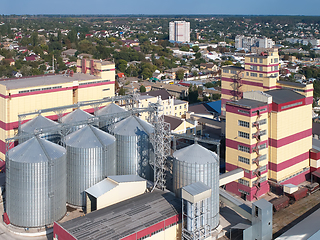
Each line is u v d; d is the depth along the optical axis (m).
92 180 103.12
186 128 159.12
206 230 89.81
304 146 126.19
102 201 94.88
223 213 105.75
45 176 92.50
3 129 127.88
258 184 114.31
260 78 143.88
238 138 113.50
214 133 175.38
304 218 104.25
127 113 119.00
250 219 95.81
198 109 195.12
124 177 104.19
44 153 93.75
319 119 198.25
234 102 114.94
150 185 106.69
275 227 99.56
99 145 103.81
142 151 114.75
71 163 103.25
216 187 94.69
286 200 110.56
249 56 147.62
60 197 97.31
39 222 93.88
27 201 92.56
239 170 112.75
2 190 112.44
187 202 83.94
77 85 144.75
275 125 114.56
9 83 134.75
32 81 140.00
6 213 96.94
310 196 118.81
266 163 115.88
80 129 108.44
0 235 91.94
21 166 91.12
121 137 113.56
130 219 85.44
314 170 128.25
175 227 88.62
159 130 102.62
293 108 118.81
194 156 94.00
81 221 84.38
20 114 121.62
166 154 107.31
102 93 154.75
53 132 109.62
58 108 122.25
